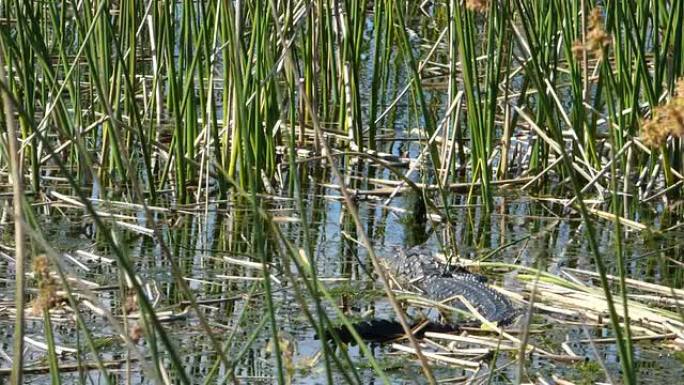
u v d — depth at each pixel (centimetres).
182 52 1346
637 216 1238
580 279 1043
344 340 884
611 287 1012
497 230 1193
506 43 1395
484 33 1698
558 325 926
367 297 991
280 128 1440
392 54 1903
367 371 825
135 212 1198
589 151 1307
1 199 1189
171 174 1341
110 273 1007
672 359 855
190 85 1258
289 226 1179
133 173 519
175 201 1245
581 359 847
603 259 1096
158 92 1492
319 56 1521
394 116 1595
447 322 946
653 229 1189
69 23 1858
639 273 1059
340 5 1630
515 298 995
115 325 519
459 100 1273
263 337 884
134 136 1399
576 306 967
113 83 1282
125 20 1459
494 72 1224
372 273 1056
